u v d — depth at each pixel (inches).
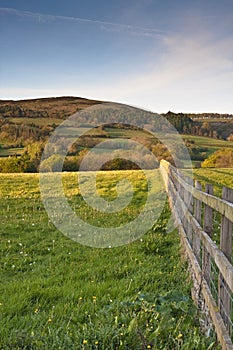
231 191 150.3
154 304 181.8
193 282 219.8
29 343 156.6
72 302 209.9
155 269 271.4
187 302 190.7
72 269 283.9
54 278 260.2
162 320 163.5
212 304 154.6
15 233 406.3
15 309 201.9
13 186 714.2
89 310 197.8
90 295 222.7
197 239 229.3
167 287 235.1
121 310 190.5
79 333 162.1
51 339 159.0
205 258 186.2
